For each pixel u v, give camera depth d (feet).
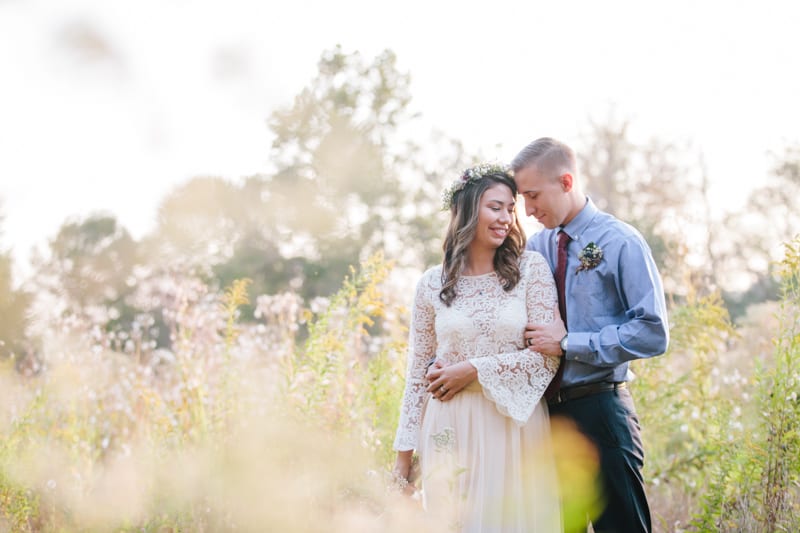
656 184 62.49
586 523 11.81
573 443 11.66
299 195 45.93
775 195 59.26
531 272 11.85
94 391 19.08
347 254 46.85
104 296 39.11
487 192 11.69
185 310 20.04
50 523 14.69
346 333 16.37
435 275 12.14
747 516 12.58
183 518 13.70
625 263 11.55
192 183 41.65
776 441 12.64
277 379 17.42
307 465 13.48
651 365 16.76
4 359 22.09
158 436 16.33
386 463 14.33
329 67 50.11
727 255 55.47
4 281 23.91
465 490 11.35
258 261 44.29
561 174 11.87
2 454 14.65
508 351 11.57
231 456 13.64
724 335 18.15
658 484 15.94
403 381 16.31
